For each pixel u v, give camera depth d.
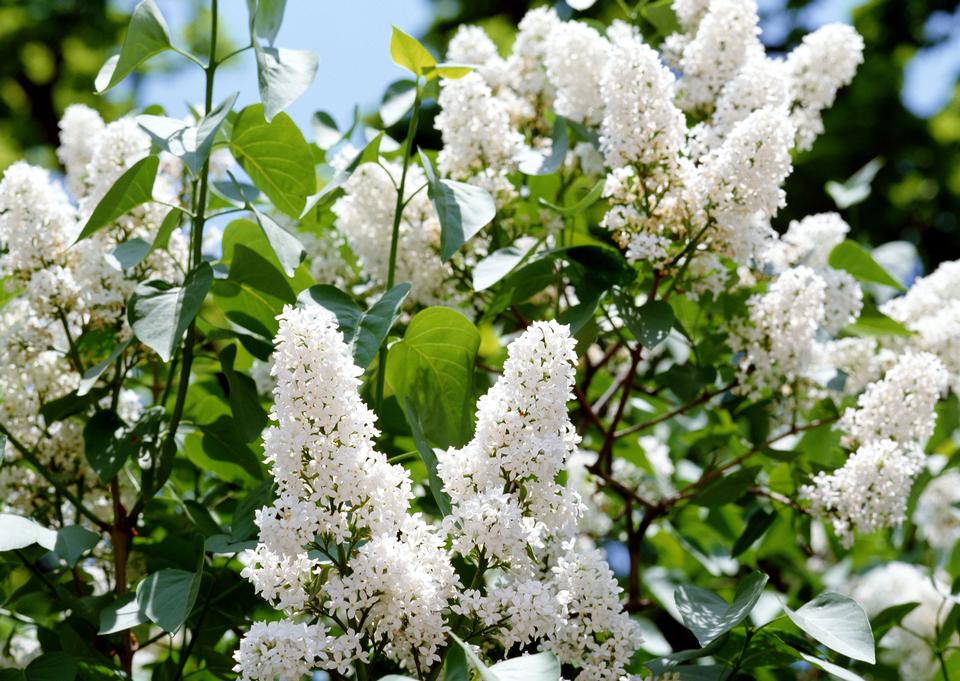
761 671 1.88
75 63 4.87
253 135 1.61
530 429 1.40
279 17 1.57
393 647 1.40
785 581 2.04
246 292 1.63
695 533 1.96
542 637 1.44
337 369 1.37
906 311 1.92
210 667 1.64
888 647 1.96
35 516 1.70
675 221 1.66
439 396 1.61
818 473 1.76
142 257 1.58
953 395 1.88
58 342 1.71
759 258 1.71
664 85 1.65
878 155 4.35
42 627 1.65
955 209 4.34
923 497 2.11
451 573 1.38
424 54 1.63
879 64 4.45
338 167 1.82
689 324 1.86
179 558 1.67
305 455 1.38
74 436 1.70
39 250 1.65
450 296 1.79
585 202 1.70
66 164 1.83
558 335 1.41
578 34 1.81
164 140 1.53
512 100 1.93
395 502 1.38
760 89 1.71
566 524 1.42
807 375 1.81
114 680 1.58
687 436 1.92
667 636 2.11
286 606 1.38
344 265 1.86
